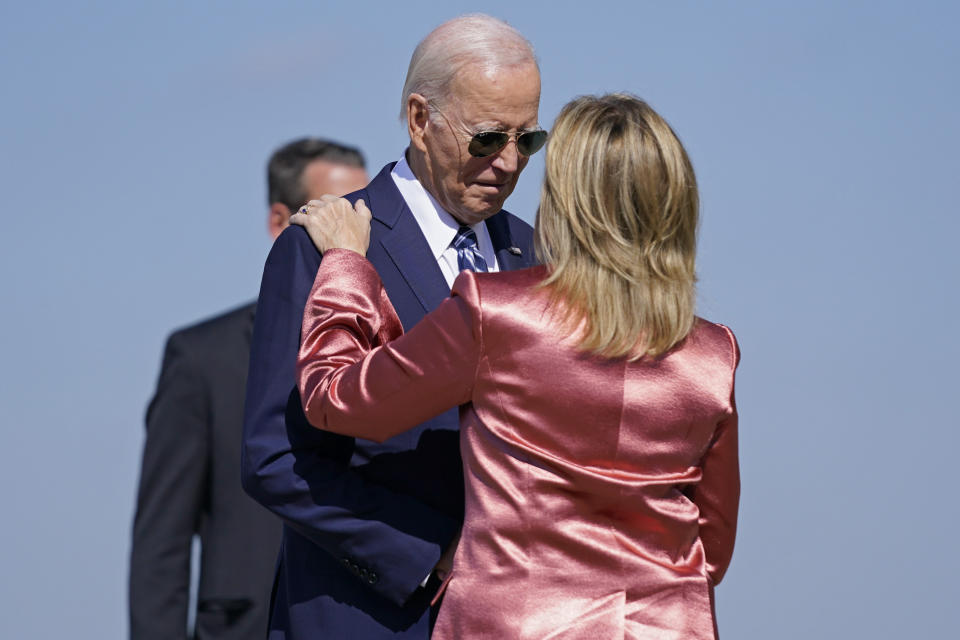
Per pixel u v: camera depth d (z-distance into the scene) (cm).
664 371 518
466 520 520
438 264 608
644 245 514
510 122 589
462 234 620
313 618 583
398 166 632
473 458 519
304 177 959
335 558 579
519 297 514
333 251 572
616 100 532
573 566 504
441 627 515
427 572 557
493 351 511
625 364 512
